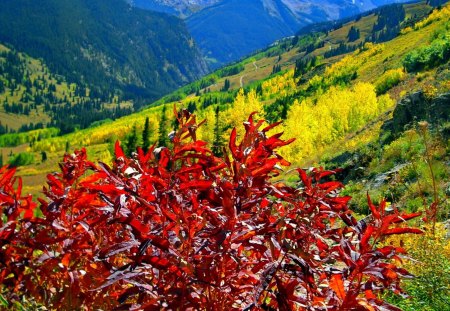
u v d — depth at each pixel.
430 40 90.00
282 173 2.29
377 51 133.00
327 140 52.88
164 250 1.83
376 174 13.94
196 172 2.27
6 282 2.47
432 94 15.12
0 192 2.50
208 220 2.06
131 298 2.47
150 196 2.08
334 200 2.28
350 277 2.15
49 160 165.25
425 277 4.13
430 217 5.61
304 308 2.10
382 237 2.15
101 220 2.25
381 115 26.70
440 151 11.48
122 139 151.00
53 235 2.71
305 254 1.88
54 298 2.39
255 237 2.07
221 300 2.01
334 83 118.69
